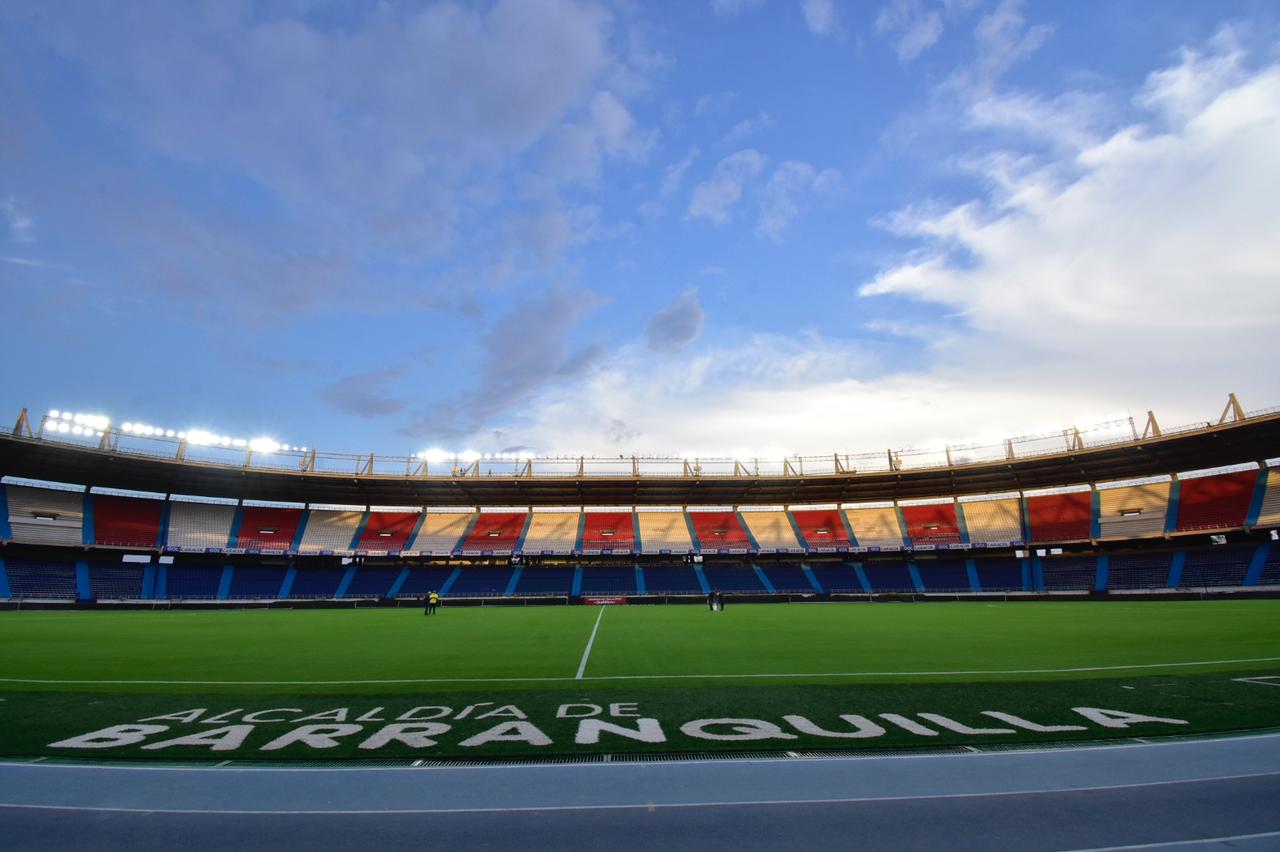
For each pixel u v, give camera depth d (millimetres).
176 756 7570
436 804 5988
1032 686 11727
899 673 13641
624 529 65938
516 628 27031
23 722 9414
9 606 43406
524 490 64375
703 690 11703
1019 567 54719
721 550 61844
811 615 33938
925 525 62438
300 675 14031
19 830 5438
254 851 5008
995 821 5500
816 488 64750
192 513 58031
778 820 5555
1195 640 18938
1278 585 41750
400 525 64250
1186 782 6430
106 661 16609
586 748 7805
